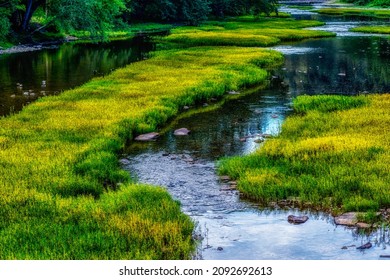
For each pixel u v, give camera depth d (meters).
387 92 24.20
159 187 11.05
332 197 10.50
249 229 9.42
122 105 19.17
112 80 25.47
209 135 16.53
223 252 8.50
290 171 12.05
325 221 9.75
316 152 13.16
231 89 24.33
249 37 50.00
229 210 10.35
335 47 43.62
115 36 59.78
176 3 77.75
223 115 19.44
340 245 8.74
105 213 9.62
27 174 11.59
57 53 42.12
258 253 8.48
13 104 21.30
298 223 9.66
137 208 9.80
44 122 16.64
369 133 14.88
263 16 97.19
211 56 35.00
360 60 35.28
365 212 9.87
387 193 10.26
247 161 12.94
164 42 50.59
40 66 33.88
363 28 61.28
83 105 19.17
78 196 10.63
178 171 12.91
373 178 11.02
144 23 77.25
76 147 13.94
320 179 11.30
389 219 9.59
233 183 11.88
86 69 32.47
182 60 33.06
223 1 90.94
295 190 10.97
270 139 15.23
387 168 11.57
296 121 17.25
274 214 10.13
